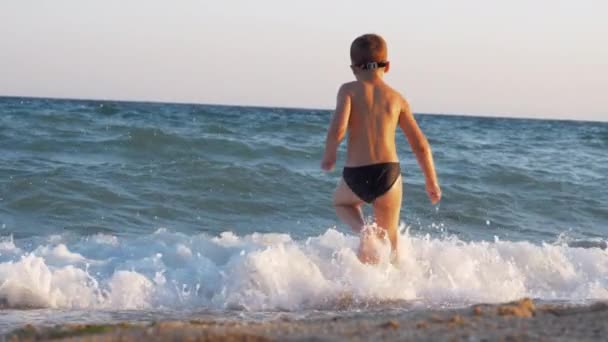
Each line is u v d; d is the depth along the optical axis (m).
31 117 17.34
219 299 5.53
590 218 11.48
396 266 5.91
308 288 5.57
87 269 5.96
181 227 9.23
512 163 16.61
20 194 9.93
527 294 6.07
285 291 5.54
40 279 5.55
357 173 5.66
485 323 3.74
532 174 14.22
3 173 10.98
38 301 5.43
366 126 5.70
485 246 6.93
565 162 17.89
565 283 6.50
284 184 11.57
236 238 7.29
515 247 6.96
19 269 5.57
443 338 3.29
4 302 5.39
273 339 3.23
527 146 22.52
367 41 5.86
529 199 12.36
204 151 14.21
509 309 4.25
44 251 6.44
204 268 5.99
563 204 12.16
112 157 13.61
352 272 5.71
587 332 3.49
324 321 4.07
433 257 6.34
